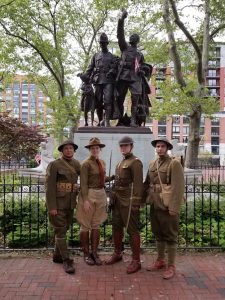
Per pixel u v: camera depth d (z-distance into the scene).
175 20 18.59
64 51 27.72
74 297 4.80
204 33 20.12
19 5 22.14
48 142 15.94
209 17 19.95
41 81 30.05
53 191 5.86
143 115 11.49
